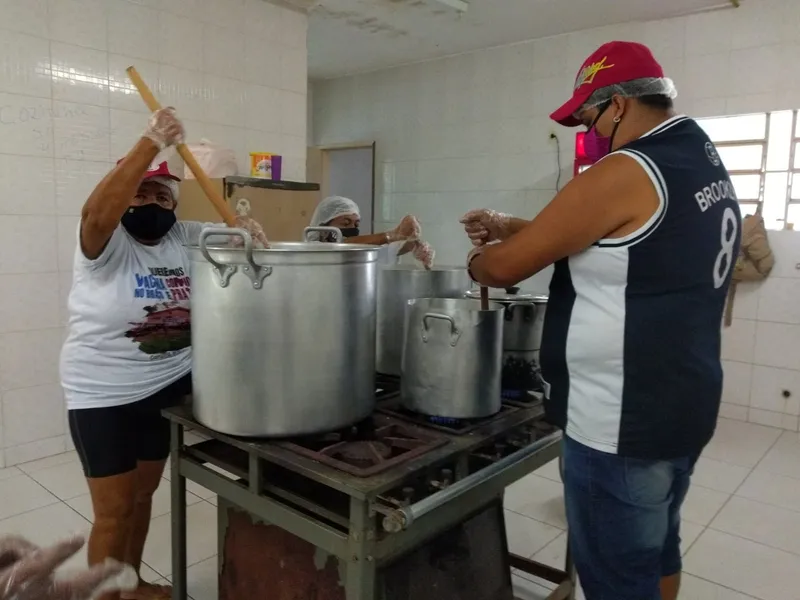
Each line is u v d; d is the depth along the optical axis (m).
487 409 1.30
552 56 4.00
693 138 1.12
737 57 3.38
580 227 1.06
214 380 1.16
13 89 2.52
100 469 1.46
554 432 1.48
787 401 3.41
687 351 1.07
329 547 1.12
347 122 5.15
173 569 1.47
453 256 4.61
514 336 1.46
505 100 4.23
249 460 1.26
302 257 1.10
